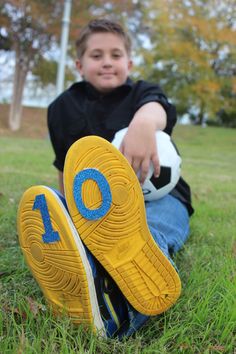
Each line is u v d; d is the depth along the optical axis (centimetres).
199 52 1953
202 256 182
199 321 125
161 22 1884
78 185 115
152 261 121
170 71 2205
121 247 118
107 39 209
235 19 1950
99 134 205
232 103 2177
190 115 2477
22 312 126
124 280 119
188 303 134
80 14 1511
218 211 298
